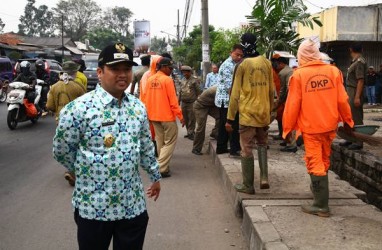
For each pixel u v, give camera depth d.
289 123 4.53
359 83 7.36
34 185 6.70
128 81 2.79
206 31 15.34
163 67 7.02
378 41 18.05
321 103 4.36
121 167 2.72
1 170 7.61
